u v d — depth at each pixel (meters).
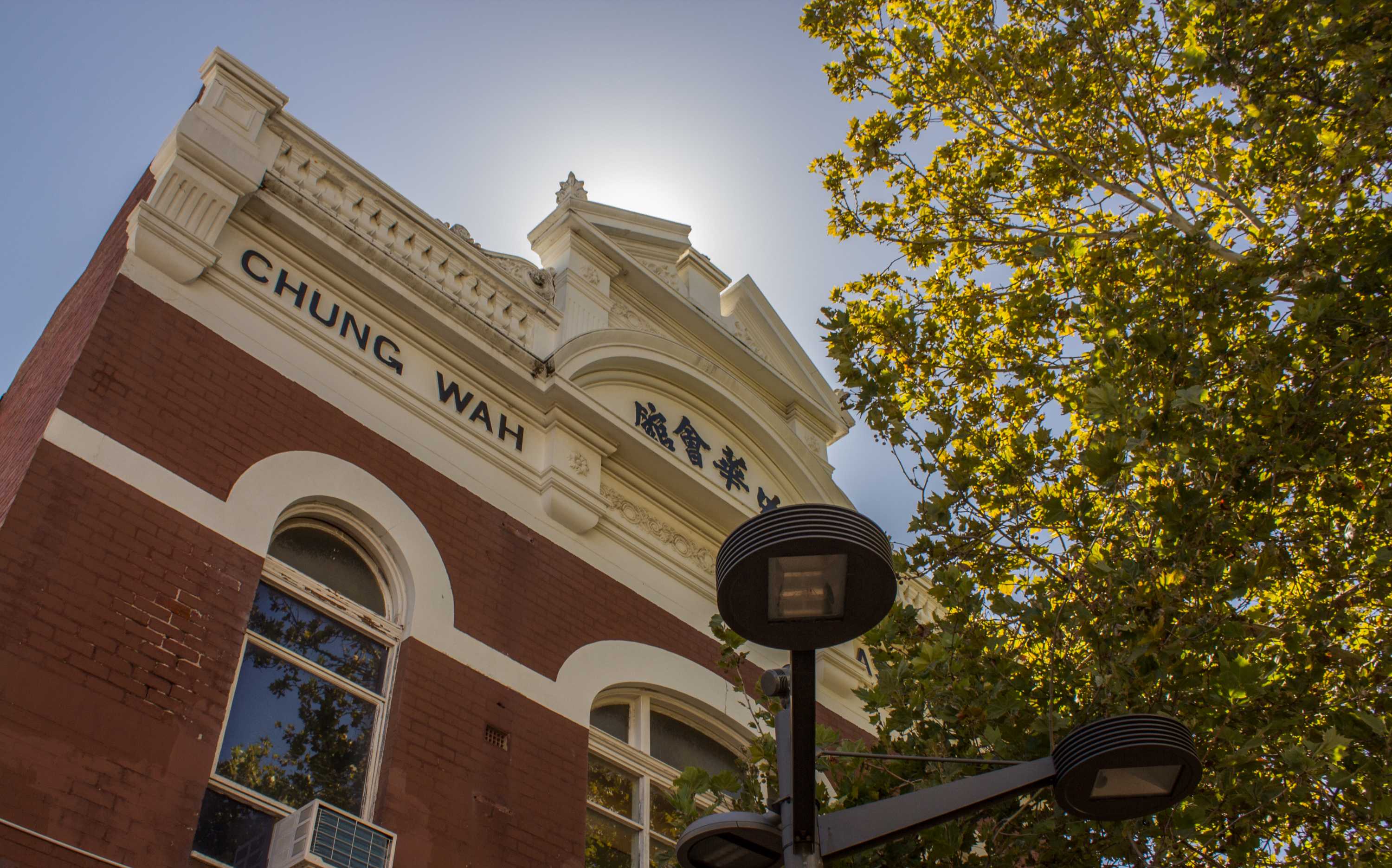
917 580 15.09
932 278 12.70
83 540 7.54
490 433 11.07
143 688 7.28
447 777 8.65
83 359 8.34
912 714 8.07
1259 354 8.86
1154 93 11.95
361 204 11.17
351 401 9.98
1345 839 8.47
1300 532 9.10
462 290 11.66
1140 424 8.05
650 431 12.99
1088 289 9.87
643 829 10.04
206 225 9.64
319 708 8.41
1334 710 8.05
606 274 13.80
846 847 5.08
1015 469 8.88
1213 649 7.87
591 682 10.34
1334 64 10.63
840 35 13.40
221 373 9.14
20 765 6.48
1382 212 9.45
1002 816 8.05
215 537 8.28
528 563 10.55
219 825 7.35
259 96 10.68
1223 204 11.15
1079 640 8.53
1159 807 5.30
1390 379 9.38
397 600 9.40
